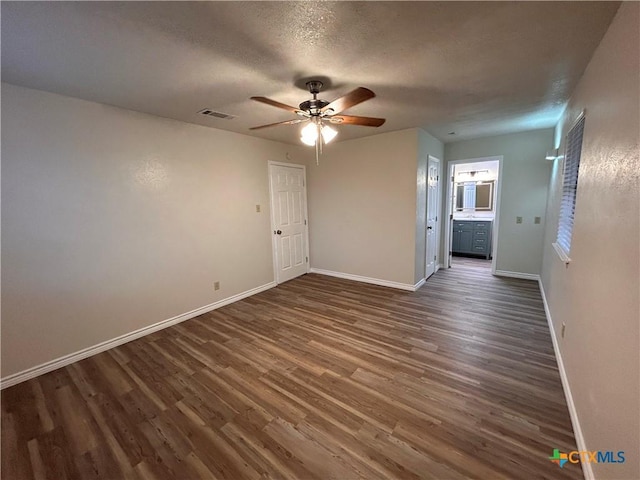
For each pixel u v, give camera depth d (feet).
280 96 8.06
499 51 5.82
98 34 4.94
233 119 10.26
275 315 11.15
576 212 6.64
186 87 7.34
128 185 9.18
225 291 12.37
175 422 5.93
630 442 3.31
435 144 14.82
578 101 7.39
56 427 5.87
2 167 6.95
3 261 7.07
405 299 12.38
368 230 14.51
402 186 13.07
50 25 4.63
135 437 5.58
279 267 14.98
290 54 5.78
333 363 7.83
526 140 13.84
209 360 8.17
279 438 5.47
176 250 10.58
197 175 11.06
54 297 7.88
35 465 5.05
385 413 5.98
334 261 16.16
